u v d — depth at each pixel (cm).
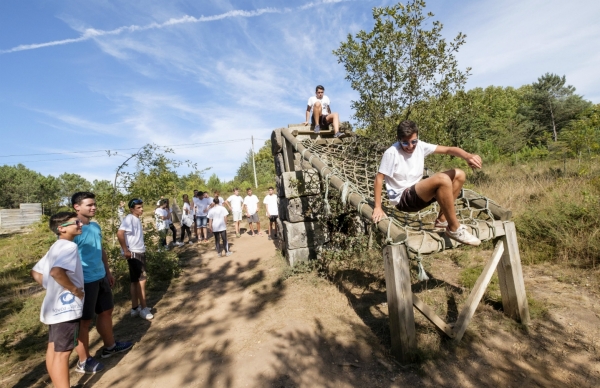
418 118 761
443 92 752
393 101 772
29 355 439
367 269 613
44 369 402
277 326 444
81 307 333
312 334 412
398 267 335
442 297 471
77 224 345
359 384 314
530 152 2027
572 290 449
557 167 1249
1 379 385
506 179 1198
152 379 359
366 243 584
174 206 1806
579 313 394
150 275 743
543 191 835
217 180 3597
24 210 2898
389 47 754
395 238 335
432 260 629
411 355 333
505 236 394
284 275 645
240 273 739
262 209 1809
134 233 535
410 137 325
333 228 640
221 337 440
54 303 321
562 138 1468
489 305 434
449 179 303
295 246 678
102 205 720
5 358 430
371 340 385
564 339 353
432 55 748
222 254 934
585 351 331
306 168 645
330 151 672
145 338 467
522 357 334
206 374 356
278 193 848
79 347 380
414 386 305
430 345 354
